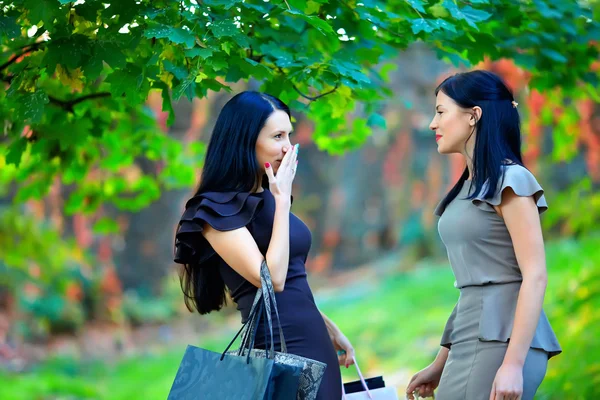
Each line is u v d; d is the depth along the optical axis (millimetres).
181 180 8555
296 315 4031
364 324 18734
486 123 4055
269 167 3979
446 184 28797
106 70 6039
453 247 4141
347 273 31609
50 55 4500
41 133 5816
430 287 21203
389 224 32281
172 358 20031
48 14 4398
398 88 24797
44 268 21031
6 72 5574
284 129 4090
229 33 4293
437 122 4219
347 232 33281
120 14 4523
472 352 4012
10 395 14789
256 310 3936
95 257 25203
